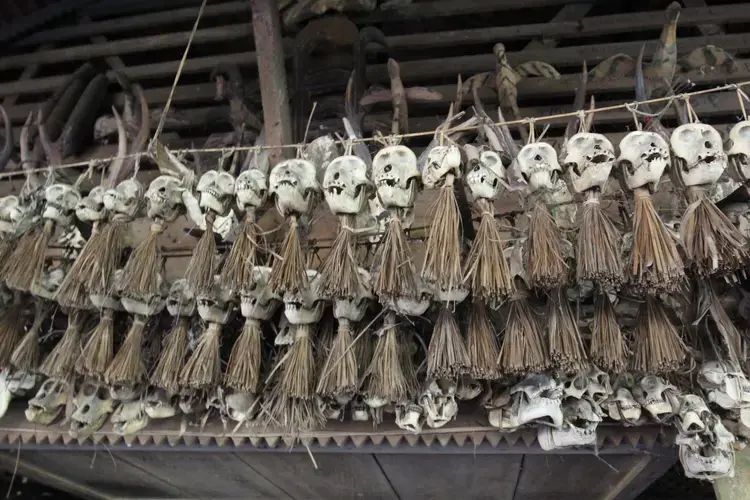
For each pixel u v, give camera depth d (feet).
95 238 5.48
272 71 6.53
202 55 11.30
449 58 9.24
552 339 4.64
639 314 4.91
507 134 5.13
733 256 4.12
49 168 6.00
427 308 5.22
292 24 8.46
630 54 8.84
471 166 4.65
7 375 6.54
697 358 5.32
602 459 5.93
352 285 4.66
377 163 4.69
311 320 5.29
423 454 6.16
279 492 8.32
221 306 5.50
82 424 6.29
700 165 4.27
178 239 6.65
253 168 5.15
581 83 6.45
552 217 4.60
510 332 4.77
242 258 4.91
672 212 5.59
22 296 6.56
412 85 9.66
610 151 4.39
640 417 5.40
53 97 9.80
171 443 6.30
